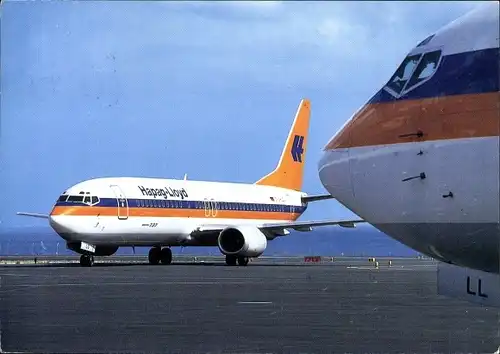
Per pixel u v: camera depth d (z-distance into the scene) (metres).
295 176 60.34
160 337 14.00
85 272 38.81
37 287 27.22
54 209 42.91
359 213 10.97
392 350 12.75
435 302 21.84
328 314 18.31
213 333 14.59
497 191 9.44
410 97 10.41
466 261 10.08
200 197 50.47
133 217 45.34
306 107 61.19
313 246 169.50
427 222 10.11
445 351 12.62
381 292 26.03
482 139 9.57
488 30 9.84
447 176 9.85
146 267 46.31
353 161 10.88
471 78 9.81
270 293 25.09
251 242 48.31
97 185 44.25
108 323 16.05
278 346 13.02
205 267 47.19
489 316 18.17
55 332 14.55
